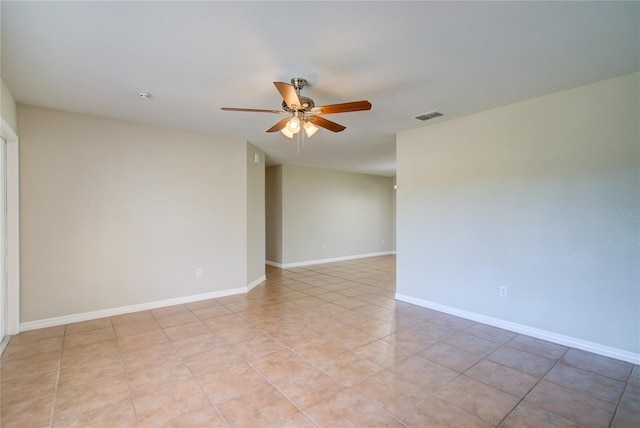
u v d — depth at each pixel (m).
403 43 2.13
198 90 2.89
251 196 5.14
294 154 5.97
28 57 2.30
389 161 6.75
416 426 1.82
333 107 2.49
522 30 1.99
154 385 2.24
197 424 1.84
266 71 2.52
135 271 3.87
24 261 3.23
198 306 4.11
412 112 3.53
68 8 1.75
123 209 3.79
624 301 2.65
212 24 1.91
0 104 2.60
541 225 3.11
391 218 9.60
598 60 2.38
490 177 3.46
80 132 3.53
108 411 1.95
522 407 2.00
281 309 4.01
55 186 3.39
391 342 2.99
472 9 1.78
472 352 2.79
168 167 4.11
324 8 1.76
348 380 2.31
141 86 2.80
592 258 2.81
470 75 2.62
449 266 3.84
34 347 2.85
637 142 2.60
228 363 2.57
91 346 2.88
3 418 1.88
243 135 4.51
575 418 1.90
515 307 3.28
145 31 1.98
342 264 7.61
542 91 2.96
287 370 2.46
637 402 2.06
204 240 4.42
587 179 2.84
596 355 2.74
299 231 7.35
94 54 2.26
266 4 1.72
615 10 1.79
